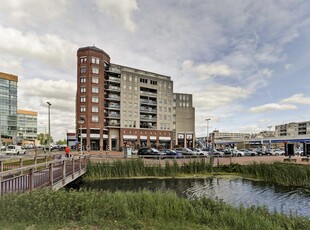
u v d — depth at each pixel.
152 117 87.50
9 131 112.50
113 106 78.00
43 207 7.30
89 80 72.00
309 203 17.66
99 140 72.31
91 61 72.62
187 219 8.18
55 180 13.91
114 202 8.42
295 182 24.80
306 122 147.75
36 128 140.88
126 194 9.92
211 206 9.38
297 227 7.97
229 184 25.16
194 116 104.69
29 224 6.81
